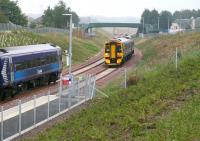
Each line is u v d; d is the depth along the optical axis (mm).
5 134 21266
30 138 20922
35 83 41500
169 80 29109
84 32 136000
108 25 160875
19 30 80250
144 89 28500
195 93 23578
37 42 75375
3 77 33938
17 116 24234
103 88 39906
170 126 17562
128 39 74625
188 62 33562
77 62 70938
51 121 24844
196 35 75438
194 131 16297
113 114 22609
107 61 62344
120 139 17766
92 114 24797
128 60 72500
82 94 32719
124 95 28984
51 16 134875
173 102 22609
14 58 35938
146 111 21625
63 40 91188
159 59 55375
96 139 18547
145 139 16750
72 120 24266
